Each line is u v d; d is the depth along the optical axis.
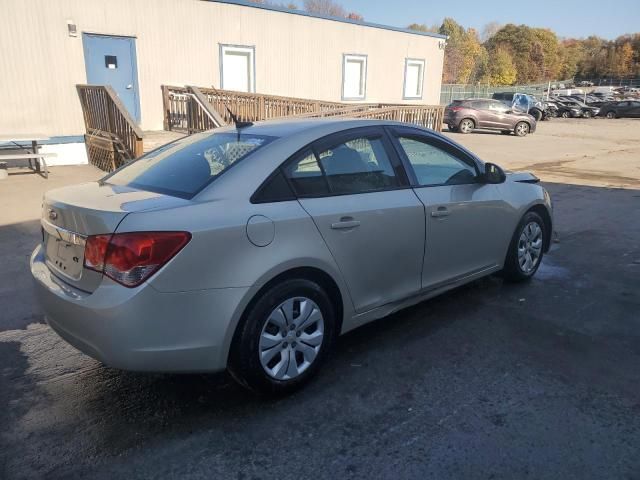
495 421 2.83
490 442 2.66
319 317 3.12
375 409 2.95
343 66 17.23
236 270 2.71
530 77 92.31
